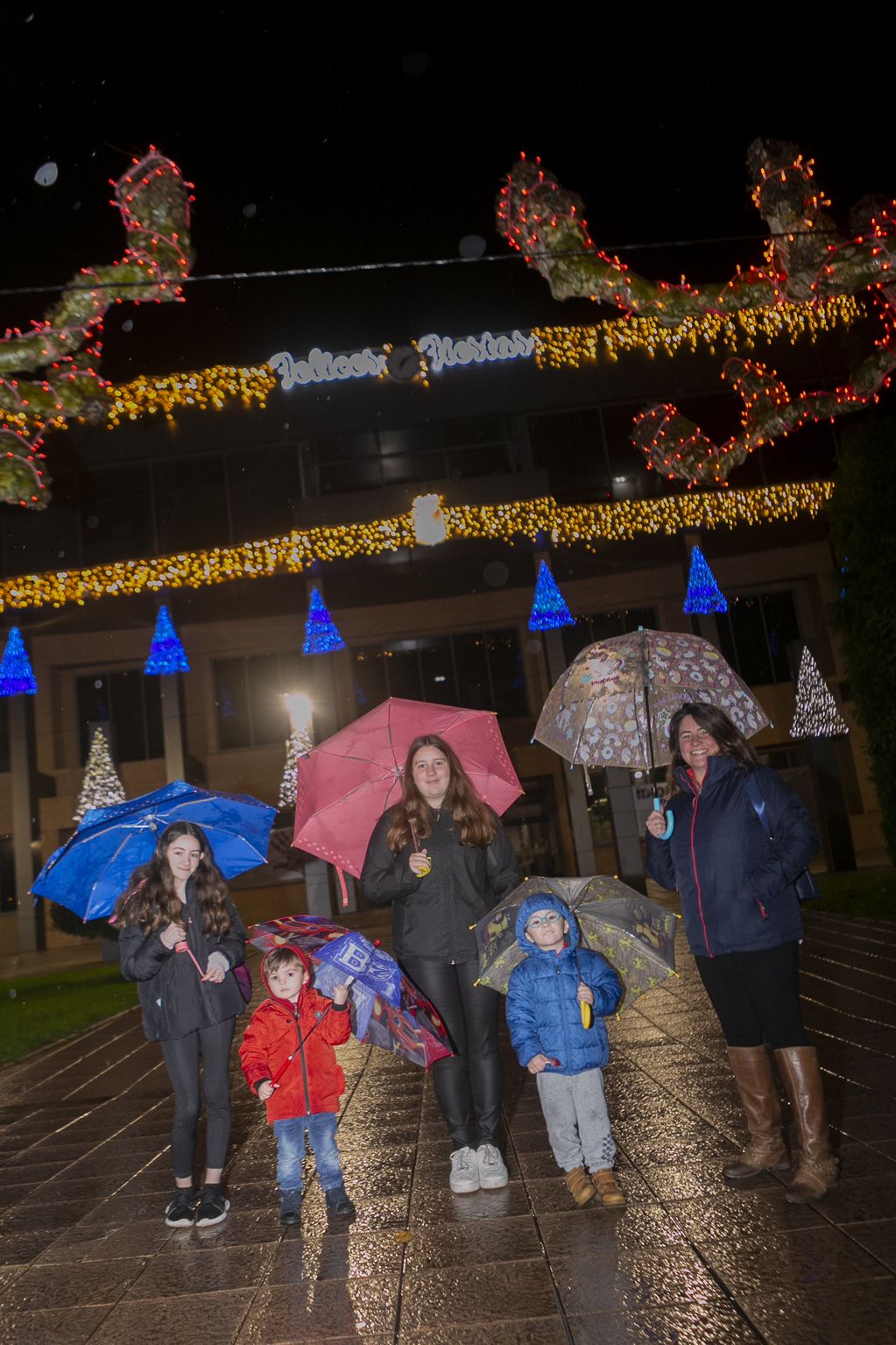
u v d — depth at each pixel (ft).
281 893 100.17
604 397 100.48
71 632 105.29
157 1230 16.25
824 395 66.90
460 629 105.50
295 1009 16.38
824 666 103.30
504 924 15.98
